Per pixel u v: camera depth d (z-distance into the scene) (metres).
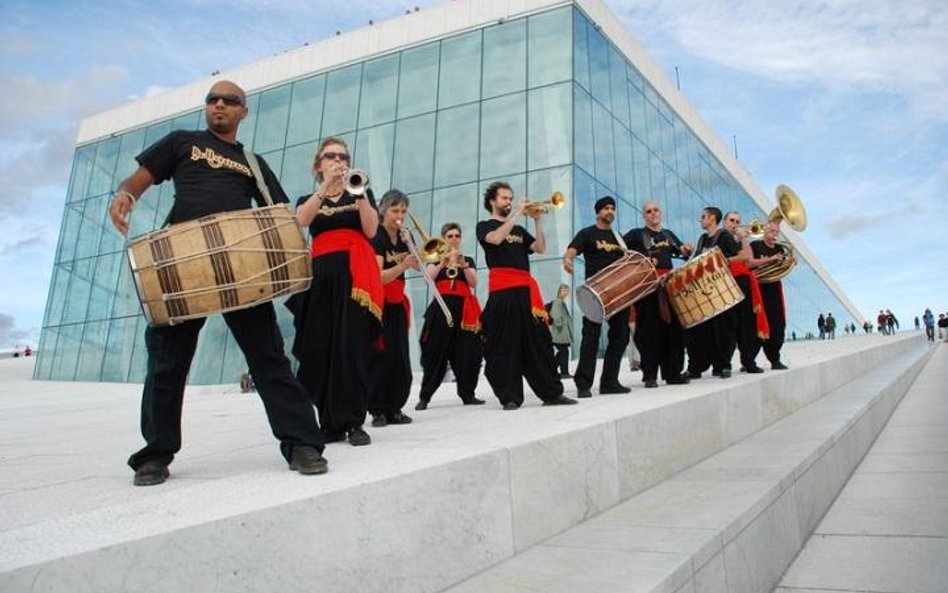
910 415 9.32
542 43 18.62
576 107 17.80
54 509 2.25
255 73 24.06
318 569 1.98
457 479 2.54
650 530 3.04
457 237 6.67
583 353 6.12
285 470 2.70
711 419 5.14
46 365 26.34
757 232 8.11
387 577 2.19
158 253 2.62
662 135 24.38
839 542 4.13
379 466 2.53
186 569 1.68
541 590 2.33
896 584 3.37
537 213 5.54
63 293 26.80
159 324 2.68
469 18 20.02
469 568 2.52
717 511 3.29
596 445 3.52
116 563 1.56
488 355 5.38
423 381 6.60
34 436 5.13
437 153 19.44
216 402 10.27
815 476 4.66
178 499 2.05
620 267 6.07
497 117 18.70
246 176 3.03
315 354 3.74
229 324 2.88
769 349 8.37
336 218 3.95
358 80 21.69
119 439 4.80
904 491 5.14
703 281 6.71
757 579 3.29
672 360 7.03
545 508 3.02
